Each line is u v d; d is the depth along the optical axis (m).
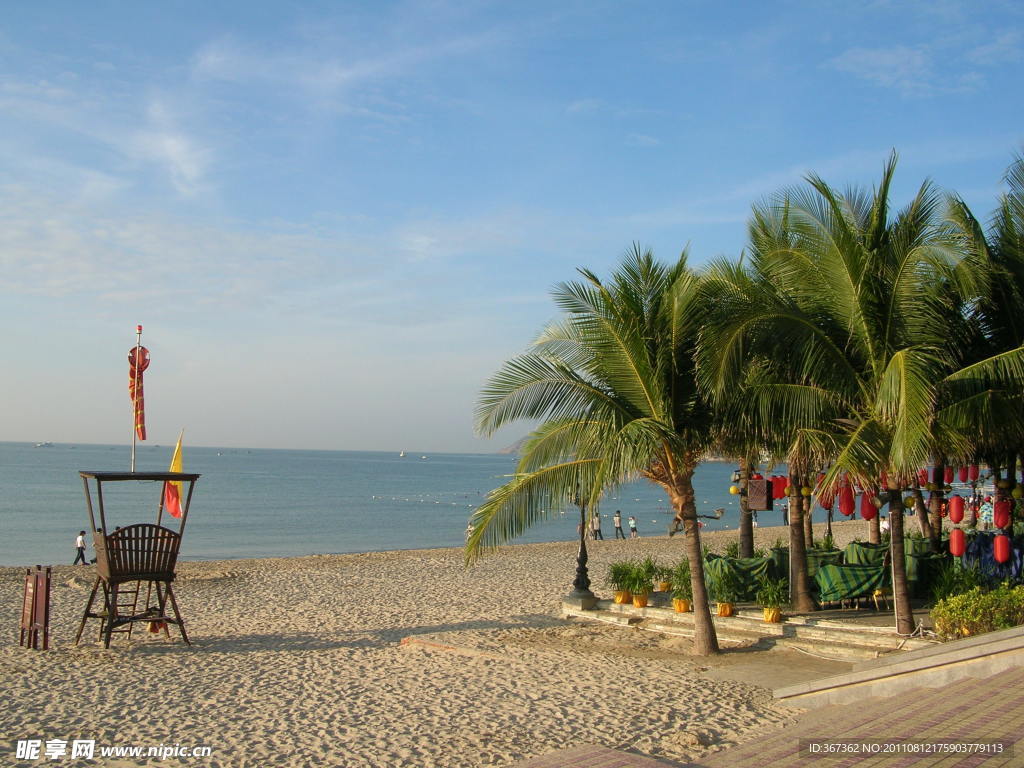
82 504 69.56
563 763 6.48
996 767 5.11
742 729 8.43
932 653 8.00
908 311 10.09
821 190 10.37
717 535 40.59
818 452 10.64
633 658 12.20
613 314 11.25
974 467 14.06
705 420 11.91
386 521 59.44
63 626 16.12
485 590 21.42
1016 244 10.99
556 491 11.30
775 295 10.74
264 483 115.00
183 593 21.23
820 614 13.41
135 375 15.95
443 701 9.88
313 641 14.65
